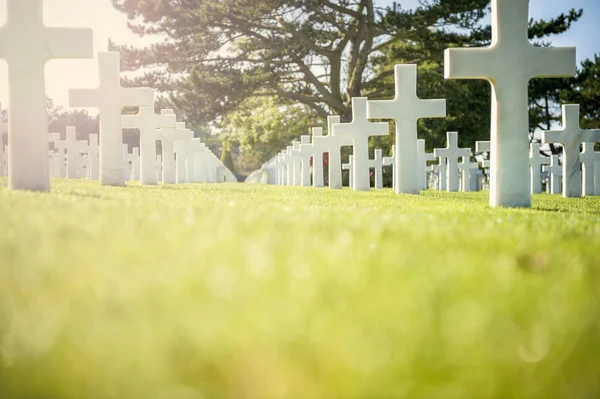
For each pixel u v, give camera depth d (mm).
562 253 3730
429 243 4074
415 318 1979
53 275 2658
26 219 4734
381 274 2752
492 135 10805
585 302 2330
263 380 1487
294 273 2701
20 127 9867
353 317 1961
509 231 5145
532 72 10586
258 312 1976
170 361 1580
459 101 42594
